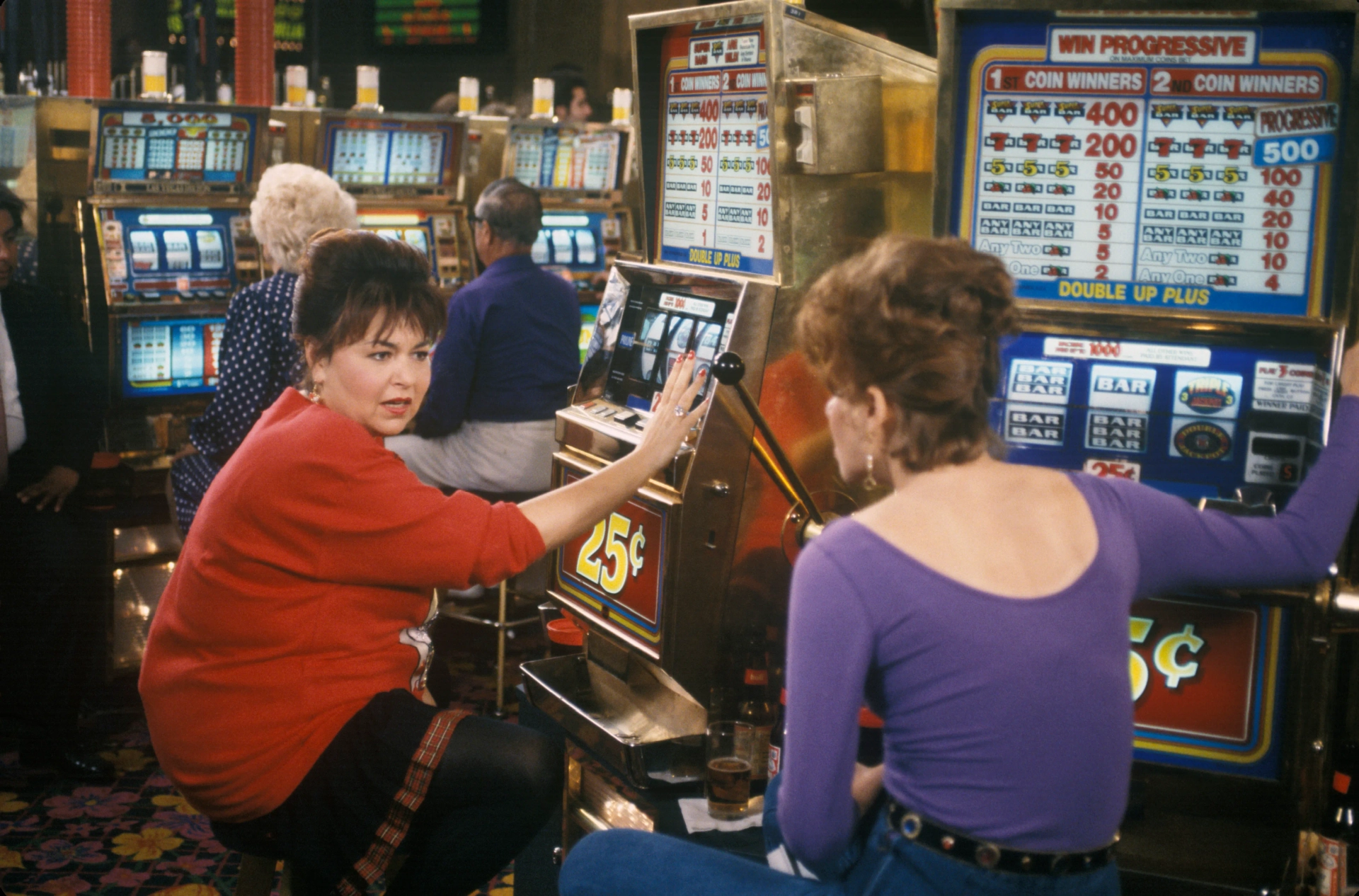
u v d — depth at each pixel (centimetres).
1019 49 189
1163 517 133
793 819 121
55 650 309
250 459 166
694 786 209
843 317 126
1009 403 197
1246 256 183
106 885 266
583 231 570
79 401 327
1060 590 120
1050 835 117
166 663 170
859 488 229
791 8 209
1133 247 189
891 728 123
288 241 321
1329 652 183
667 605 214
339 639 170
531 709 244
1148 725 194
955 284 122
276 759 168
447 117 500
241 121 416
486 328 357
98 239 390
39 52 472
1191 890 192
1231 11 177
